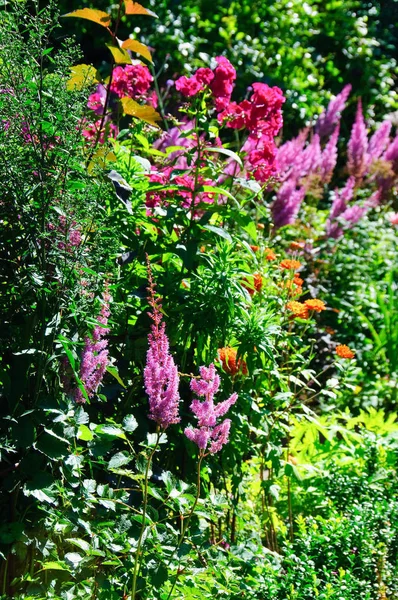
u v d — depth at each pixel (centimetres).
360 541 397
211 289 354
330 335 675
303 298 712
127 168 387
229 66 391
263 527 427
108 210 338
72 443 292
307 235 751
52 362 293
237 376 383
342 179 1061
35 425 284
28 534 290
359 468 477
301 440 543
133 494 317
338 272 751
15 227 289
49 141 283
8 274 292
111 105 587
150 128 444
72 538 293
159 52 999
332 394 443
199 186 374
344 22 1269
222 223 424
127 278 349
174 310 354
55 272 290
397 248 839
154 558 282
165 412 265
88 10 386
